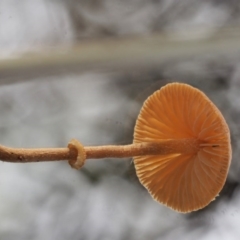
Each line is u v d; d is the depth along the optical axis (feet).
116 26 1.11
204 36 1.06
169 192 0.82
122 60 1.05
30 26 1.12
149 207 1.09
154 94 0.81
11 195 1.10
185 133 0.81
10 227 1.07
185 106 0.79
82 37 1.10
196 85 1.11
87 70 1.06
